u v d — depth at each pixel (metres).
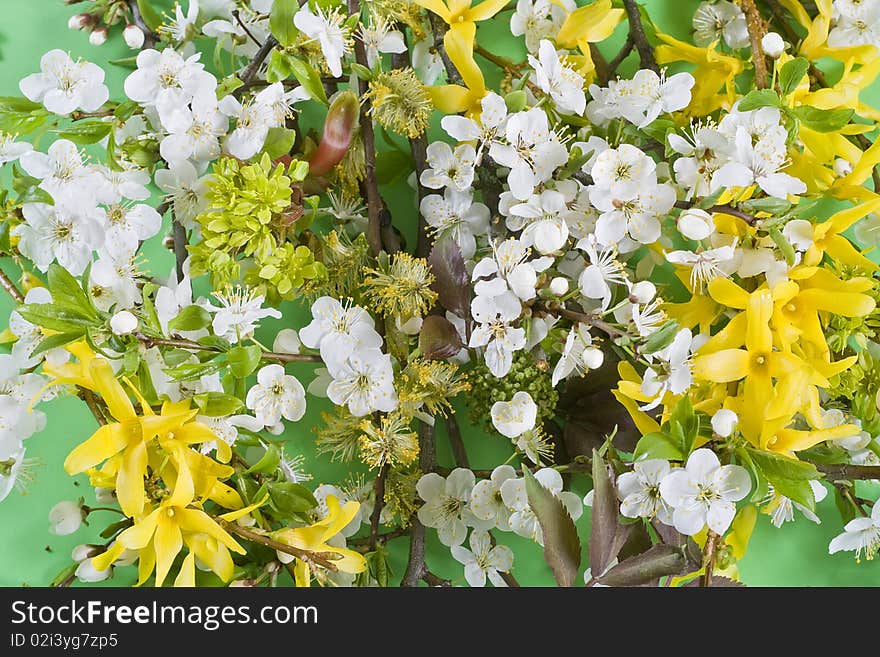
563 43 0.64
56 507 0.63
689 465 0.60
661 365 0.60
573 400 0.65
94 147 0.67
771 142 0.61
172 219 0.65
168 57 0.61
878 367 0.65
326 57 0.61
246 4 0.65
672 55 0.66
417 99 0.62
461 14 0.62
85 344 0.59
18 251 0.63
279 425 0.64
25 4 0.68
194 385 0.62
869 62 0.65
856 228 0.68
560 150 0.61
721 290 0.60
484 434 0.67
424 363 0.62
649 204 0.61
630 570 0.60
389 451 0.62
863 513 0.65
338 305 0.62
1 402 0.61
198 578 0.63
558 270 0.64
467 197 0.64
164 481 0.60
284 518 0.62
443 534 0.64
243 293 0.63
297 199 0.62
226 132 0.62
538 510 0.60
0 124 0.62
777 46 0.63
